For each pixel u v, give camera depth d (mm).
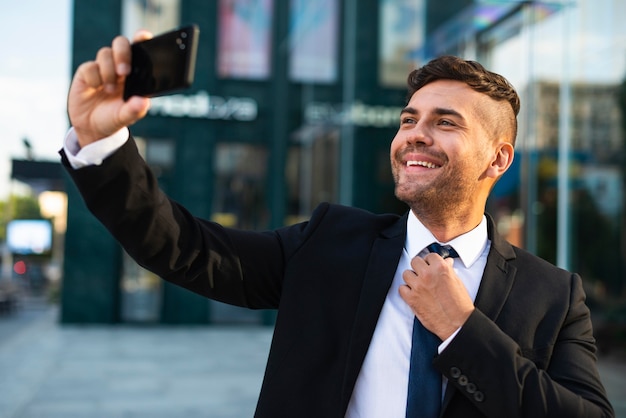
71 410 5816
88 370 7762
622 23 4336
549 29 5031
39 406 5930
